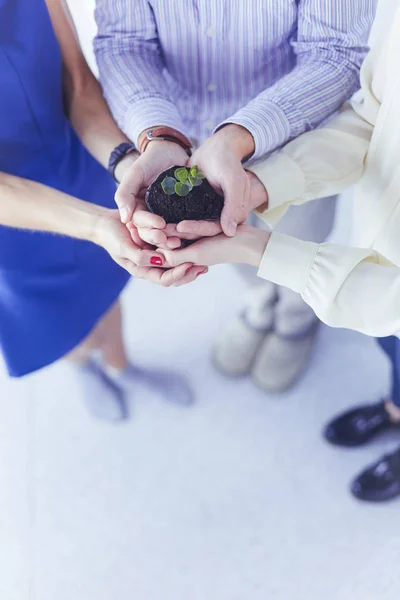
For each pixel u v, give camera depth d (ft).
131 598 4.75
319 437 5.25
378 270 3.22
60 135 4.04
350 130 3.55
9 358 4.54
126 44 3.81
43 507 5.12
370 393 5.41
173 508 5.05
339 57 3.59
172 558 4.87
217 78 3.95
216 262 3.35
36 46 3.67
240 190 3.27
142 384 5.53
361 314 3.24
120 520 5.03
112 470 5.23
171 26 3.72
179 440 5.32
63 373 5.68
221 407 5.44
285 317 5.28
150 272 3.46
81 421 5.46
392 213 3.40
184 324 5.88
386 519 4.90
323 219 4.52
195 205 3.25
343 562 4.78
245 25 3.65
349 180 3.56
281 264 3.25
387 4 3.76
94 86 3.99
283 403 5.42
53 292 4.39
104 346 5.20
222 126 3.47
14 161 3.92
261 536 4.91
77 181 4.25
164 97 3.70
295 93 3.50
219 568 4.82
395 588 4.67
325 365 5.58
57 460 5.30
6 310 4.33
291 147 3.53
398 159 3.28
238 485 5.11
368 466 5.10
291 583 4.74
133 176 3.39
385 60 3.31
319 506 4.98
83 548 4.95
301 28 3.61
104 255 4.48
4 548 4.99
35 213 3.65
